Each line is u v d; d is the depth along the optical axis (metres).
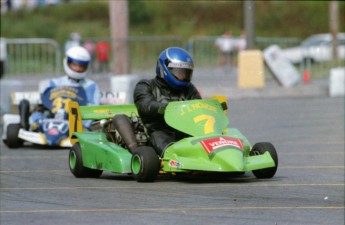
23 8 170.38
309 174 36.72
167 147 33.09
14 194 31.80
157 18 163.88
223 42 119.06
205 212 27.47
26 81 98.19
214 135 32.25
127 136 34.38
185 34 160.25
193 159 31.55
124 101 52.34
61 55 104.38
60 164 41.25
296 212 27.64
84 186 33.34
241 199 29.83
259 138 51.72
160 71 35.12
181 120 33.28
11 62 103.31
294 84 90.81
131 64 97.25
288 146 47.84
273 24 174.75
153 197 30.25
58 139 47.47
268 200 29.70
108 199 30.09
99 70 103.88
